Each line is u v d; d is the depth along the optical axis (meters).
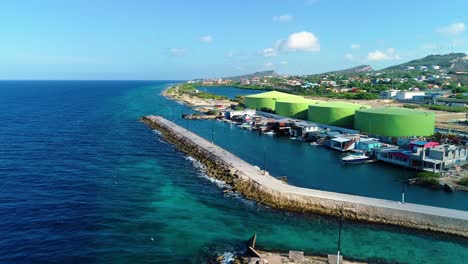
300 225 59.69
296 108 174.62
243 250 51.41
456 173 87.12
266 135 147.00
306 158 106.56
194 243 53.38
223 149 112.94
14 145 114.75
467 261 49.38
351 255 50.34
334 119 147.50
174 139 129.62
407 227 58.66
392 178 86.12
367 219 61.00
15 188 74.31
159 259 48.84
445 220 57.53
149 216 62.47
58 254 49.38
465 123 157.50
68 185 77.25
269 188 72.06
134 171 89.38
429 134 124.25
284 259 48.25
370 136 128.75
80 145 118.00
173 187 77.81
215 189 76.81
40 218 60.31
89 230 56.56
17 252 49.53
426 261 49.25
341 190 76.62
